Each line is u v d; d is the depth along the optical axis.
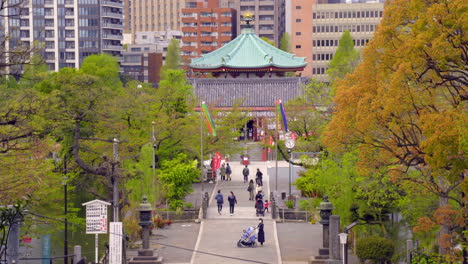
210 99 151.50
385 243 61.12
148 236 66.81
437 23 47.78
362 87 52.69
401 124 50.44
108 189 83.56
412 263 54.34
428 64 49.22
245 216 86.06
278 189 101.75
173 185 86.31
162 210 81.94
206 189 102.31
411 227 64.62
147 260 65.69
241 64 163.38
